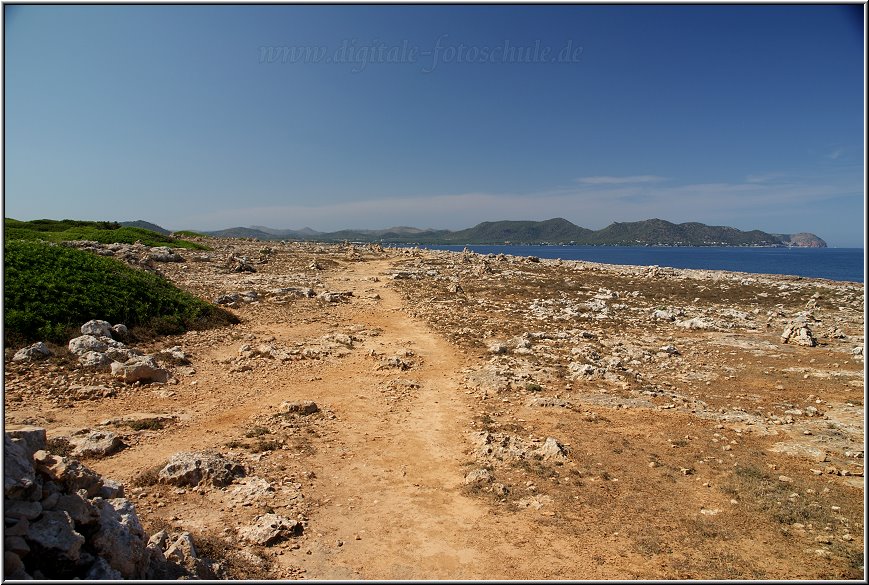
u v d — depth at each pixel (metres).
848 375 21.97
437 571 9.10
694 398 19.45
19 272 24.95
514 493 12.16
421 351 26.42
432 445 15.10
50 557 6.34
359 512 11.22
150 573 7.56
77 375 17.92
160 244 63.31
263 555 9.28
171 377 19.44
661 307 42.19
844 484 12.46
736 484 12.46
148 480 11.55
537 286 53.03
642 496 12.01
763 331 32.88
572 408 18.03
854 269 124.62
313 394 19.11
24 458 7.02
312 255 79.81
